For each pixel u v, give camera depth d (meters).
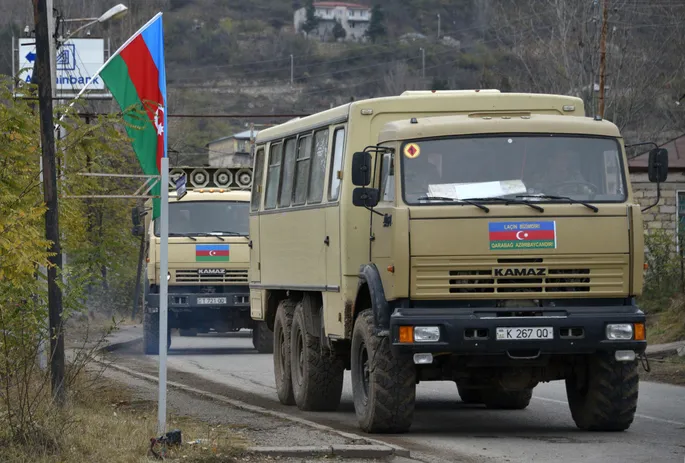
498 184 13.92
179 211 31.12
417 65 134.88
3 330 13.58
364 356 14.94
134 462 11.24
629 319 13.73
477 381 14.94
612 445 13.46
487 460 12.38
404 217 13.62
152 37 14.57
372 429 14.55
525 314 13.66
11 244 12.20
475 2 140.50
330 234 16.30
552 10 53.47
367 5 155.12
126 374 21.72
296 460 11.86
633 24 53.72
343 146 16.00
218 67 141.88
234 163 98.38
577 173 14.10
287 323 18.91
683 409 17.17
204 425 14.13
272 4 158.50
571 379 15.02
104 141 14.88
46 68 13.86
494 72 62.59
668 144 43.38
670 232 40.75
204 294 30.75
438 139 14.06
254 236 21.05
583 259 13.73
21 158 13.66
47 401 13.03
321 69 143.62
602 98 42.81
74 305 15.81
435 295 13.58
